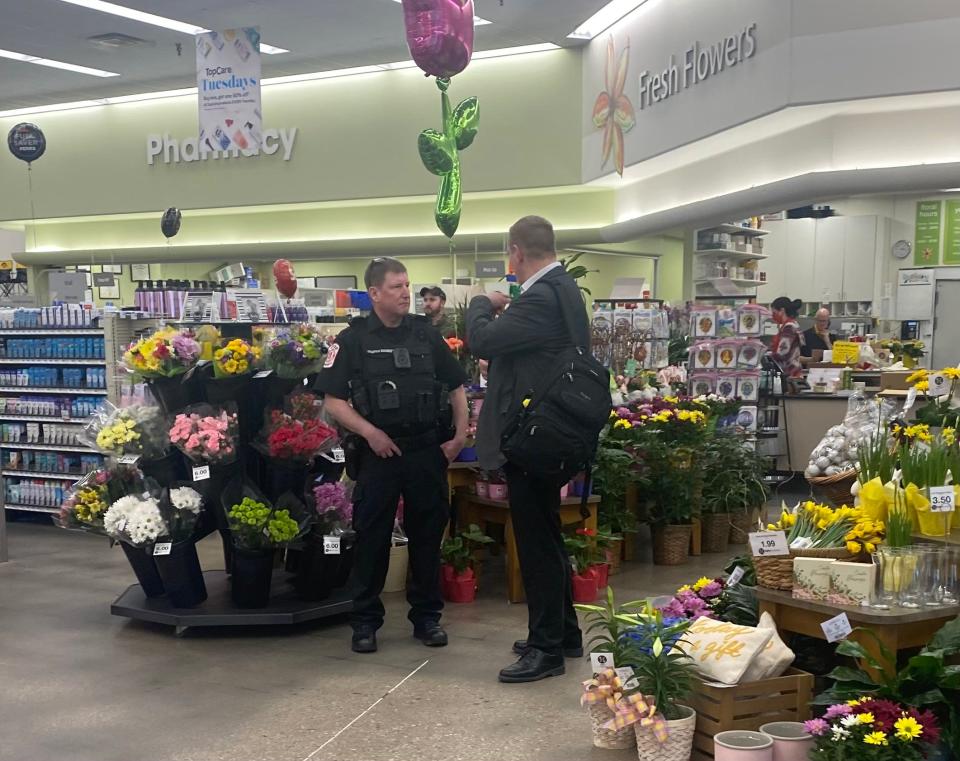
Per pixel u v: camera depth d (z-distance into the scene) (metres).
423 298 6.29
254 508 4.02
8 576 5.21
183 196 14.45
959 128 7.14
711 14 8.34
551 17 10.30
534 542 3.45
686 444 5.52
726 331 7.30
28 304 9.97
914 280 12.86
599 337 6.78
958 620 2.67
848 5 6.88
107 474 4.38
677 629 2.89
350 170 13.21
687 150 9.29
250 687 3.45
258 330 5.35
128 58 12.21
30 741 3.00
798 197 7.78
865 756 2.29
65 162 15.31
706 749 2.73
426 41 5.86
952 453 3.30
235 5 10.13
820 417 7.84
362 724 3.09
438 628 3.94
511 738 2.96
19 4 10.11
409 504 3.87
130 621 4.32
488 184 12.24
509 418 3.29
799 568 2.89
